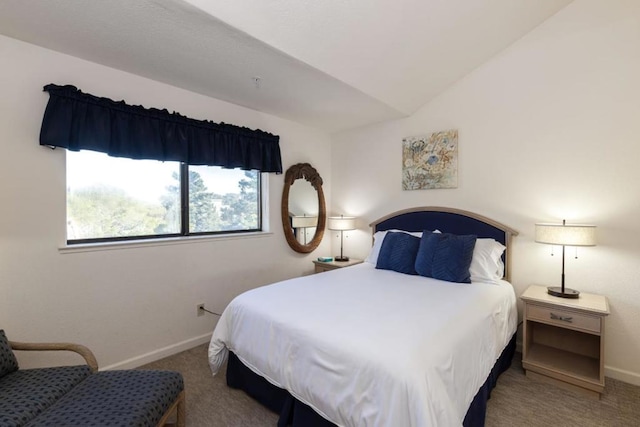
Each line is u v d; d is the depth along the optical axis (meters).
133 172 2.57
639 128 2.24
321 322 1.68
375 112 3.38
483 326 1.82
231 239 3.14
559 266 2.59
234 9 1.72
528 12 2.44
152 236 2.69
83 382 1.57
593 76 2.41
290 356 1.66
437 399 1.22
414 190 3.50
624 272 2.30
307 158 3.97
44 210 2.06
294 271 3.82
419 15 2.14
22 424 1.25
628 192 2.29
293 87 2.70
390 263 2.95
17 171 1.96
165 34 1.89
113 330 2.36
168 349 2.66
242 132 3.12
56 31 1.85
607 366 2.36
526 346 2.39
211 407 1.97
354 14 1.98
